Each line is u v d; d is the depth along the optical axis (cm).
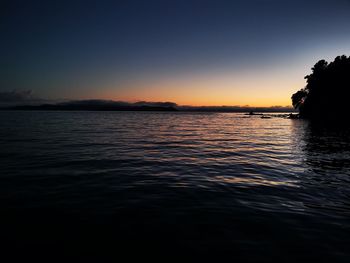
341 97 7012
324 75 7688
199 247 502
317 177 1116
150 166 1330
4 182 973
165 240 531
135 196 828
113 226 598
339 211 709
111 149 1925
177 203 766
